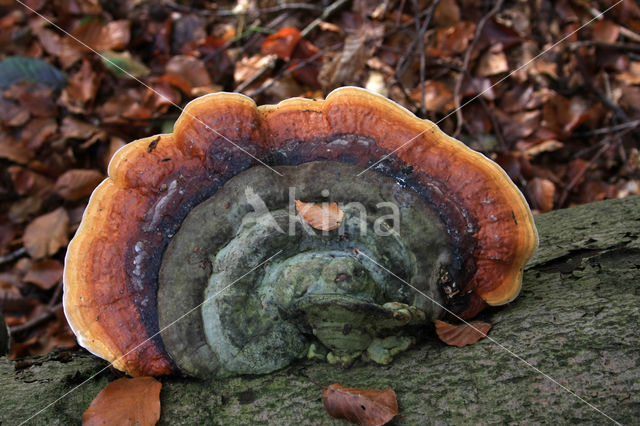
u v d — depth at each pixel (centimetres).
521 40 93
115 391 47
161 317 48
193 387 48
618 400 44
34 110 89
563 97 90
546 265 54
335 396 46
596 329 47
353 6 100
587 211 59
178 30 103
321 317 47
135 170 48
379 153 49
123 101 91
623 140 90
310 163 49
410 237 49
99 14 101
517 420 45
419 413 46
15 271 82
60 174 87
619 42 97
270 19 104
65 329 77
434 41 96
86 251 48
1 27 98
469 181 49
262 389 48
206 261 48
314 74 94
